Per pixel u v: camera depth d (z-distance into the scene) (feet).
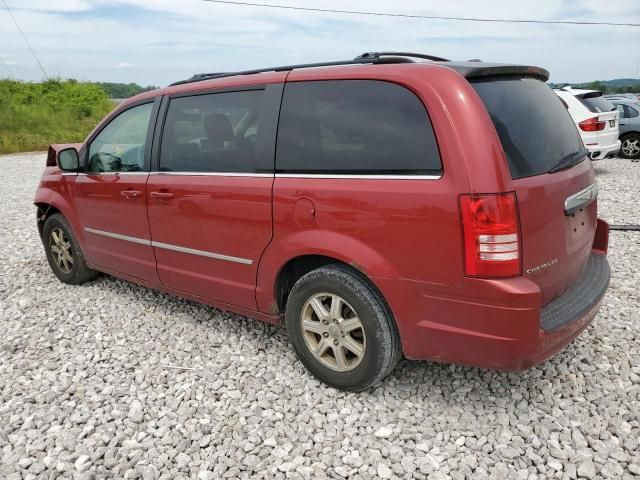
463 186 8.27
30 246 22.72
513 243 8.28
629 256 17.90
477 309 8.48
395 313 9.30
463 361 8.95
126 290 16.66
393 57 10.22
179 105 12.67
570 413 9.62
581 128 32.86
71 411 10.32
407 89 9.02
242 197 11.02
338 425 9.58
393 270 9.11
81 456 9.03
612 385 10.41
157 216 13.03
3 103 91.81
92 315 14.87
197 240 12.24
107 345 13.04
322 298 10.39
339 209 9.55
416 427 9.43
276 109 10.68
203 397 10.63
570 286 10.27
